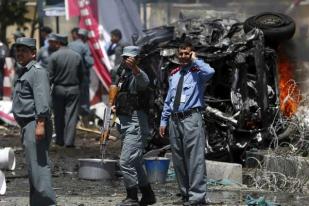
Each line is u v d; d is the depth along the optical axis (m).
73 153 32.25
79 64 34.22
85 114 40.06
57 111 34.34
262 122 27.23
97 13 42.12
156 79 28.75
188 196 20.73
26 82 18.05
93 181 25.44
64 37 34.62
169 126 20.75
